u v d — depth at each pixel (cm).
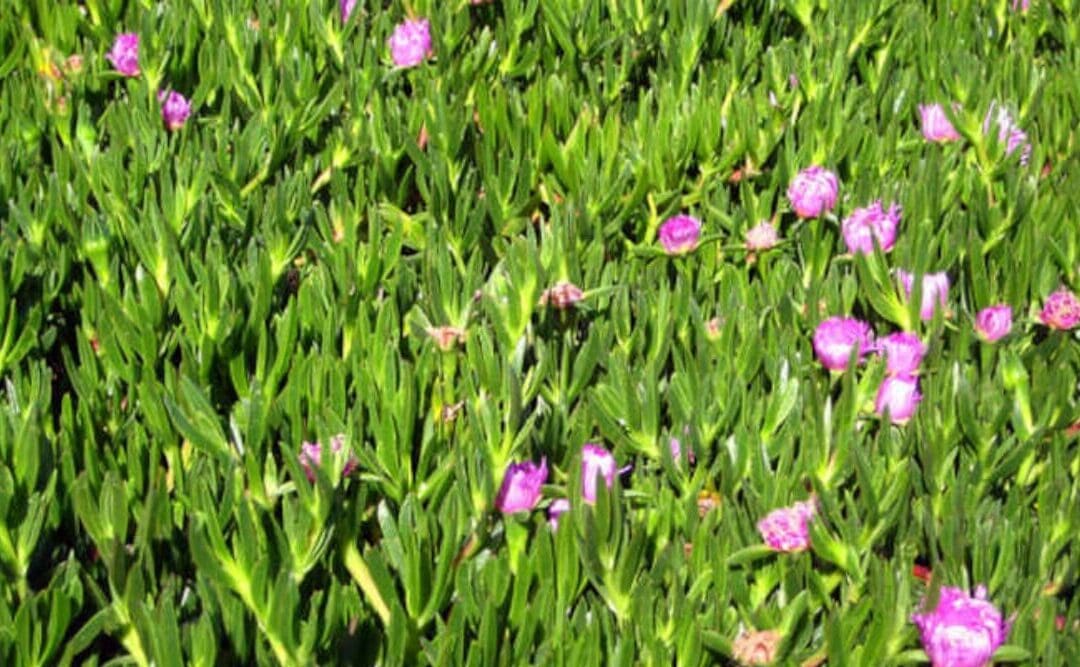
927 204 214
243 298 195
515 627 171
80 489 167
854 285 205
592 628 166
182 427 177
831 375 194
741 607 172
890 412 188
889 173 231
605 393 187
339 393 185
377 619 175
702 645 170
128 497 180
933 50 249
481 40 242
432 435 181
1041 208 220
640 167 221
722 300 209
